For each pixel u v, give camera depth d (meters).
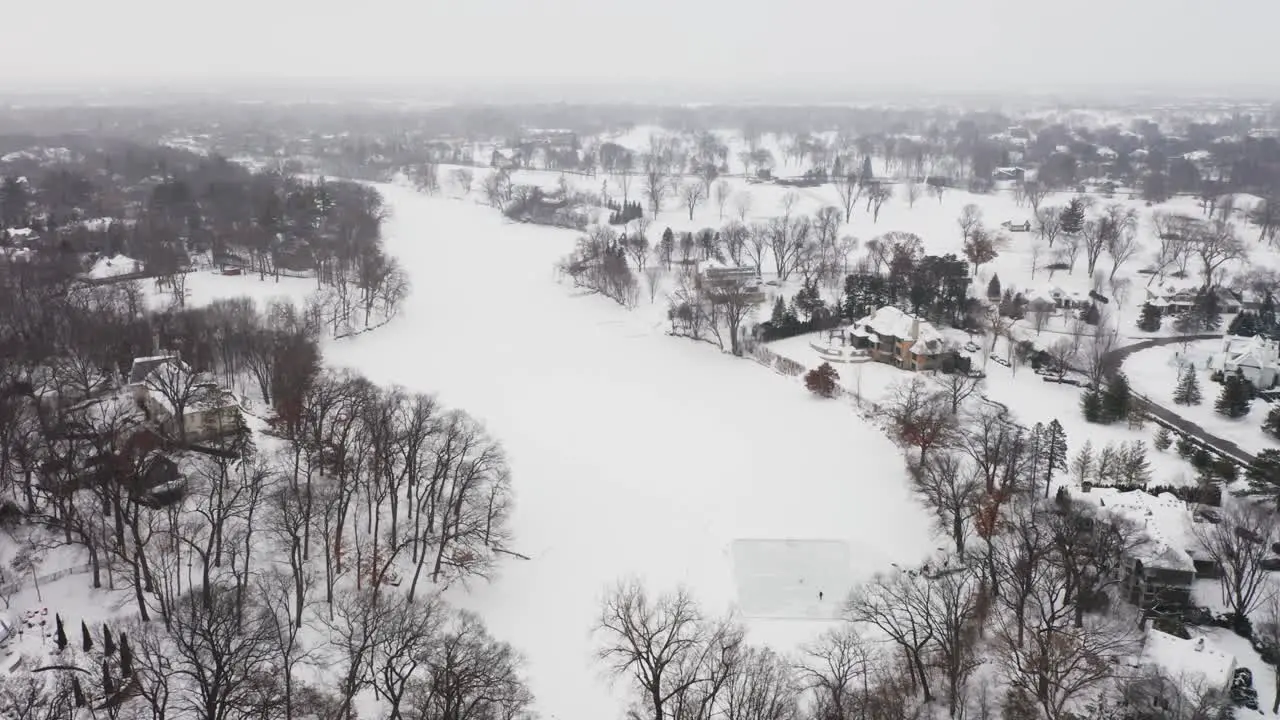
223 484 111.25
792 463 151.00
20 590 99.06
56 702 78.62
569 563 120.12
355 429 135.62
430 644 89.94
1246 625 101.75
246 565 97.75
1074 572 99.81
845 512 134.88
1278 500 124.25
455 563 111.50
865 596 110.25
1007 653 93.75
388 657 82.50
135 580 93.25
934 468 133.62
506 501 126.12
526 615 108.88
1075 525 112.19
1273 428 159.25
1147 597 105.00
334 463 124.38
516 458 149.62
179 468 123.31
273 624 89.94
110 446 115.38
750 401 178.50
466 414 154.62
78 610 97.31
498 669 90.50
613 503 136.50
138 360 148.38
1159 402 176.12
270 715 80.25
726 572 119.25
